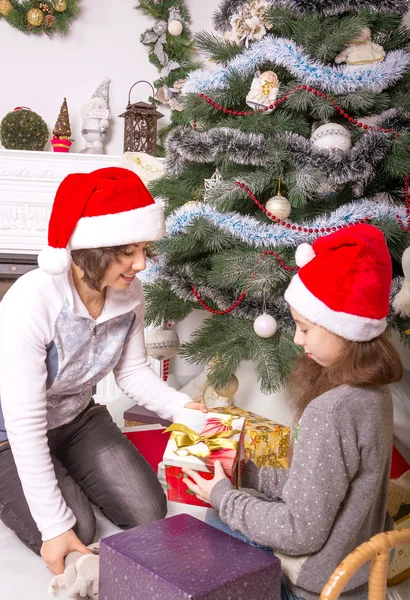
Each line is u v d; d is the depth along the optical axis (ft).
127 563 3.38
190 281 6.90
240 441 4.29
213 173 7.21
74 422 5.27
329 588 2.70
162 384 5.33
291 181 5.97
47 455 4.39
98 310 4.79
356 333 3.50
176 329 9.46
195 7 9.34
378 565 2.79
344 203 6.75
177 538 3.61
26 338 4.33
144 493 4.99
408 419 6.38
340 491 3.37
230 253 6.43
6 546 4.82
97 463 5.08
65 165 8.53
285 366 6.35
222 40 7.00
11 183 8.50
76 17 9.21
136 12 9.29
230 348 6.54
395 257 6.45
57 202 4.18
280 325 6.56
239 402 7.25
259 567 3.31
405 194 6.26
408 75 6.56
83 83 9.38
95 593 4.01
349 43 6.13
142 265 4.37
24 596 4.18
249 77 6.53
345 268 3.49
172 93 9.18
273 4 6.26
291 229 6.10
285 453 5.98
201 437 4.28
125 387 5.42
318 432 3.39
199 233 6.26
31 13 8.89
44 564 4.58
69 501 4.66
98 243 4.13
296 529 3.40
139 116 8.70
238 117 6.39
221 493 3.82
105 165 8.61
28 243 8.70
